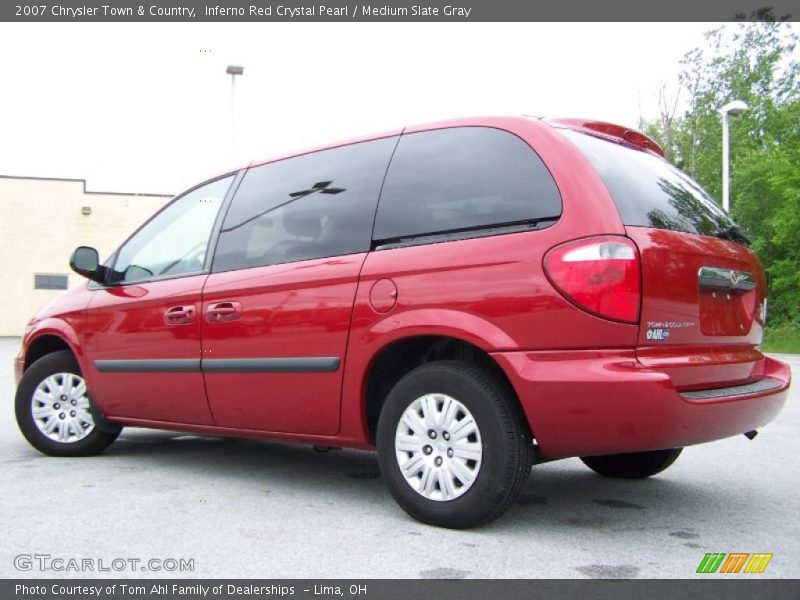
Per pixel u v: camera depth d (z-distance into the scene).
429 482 3.49
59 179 30.69
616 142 3.85
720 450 5.78
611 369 3.05
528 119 3.58
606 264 3.10
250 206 4.55
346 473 4.83
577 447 3.19
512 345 3.24
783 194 30.83
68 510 3.86
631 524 3.64
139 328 4.79
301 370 3.95
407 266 3.59
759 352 3.95
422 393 3.52
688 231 3.51
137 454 5.49
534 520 3.70
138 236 5.21
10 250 30.30
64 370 5.33
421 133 3.93
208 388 4.42
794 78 42.19
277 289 4.09
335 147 4.30
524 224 3.35
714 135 41.50
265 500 4.09
